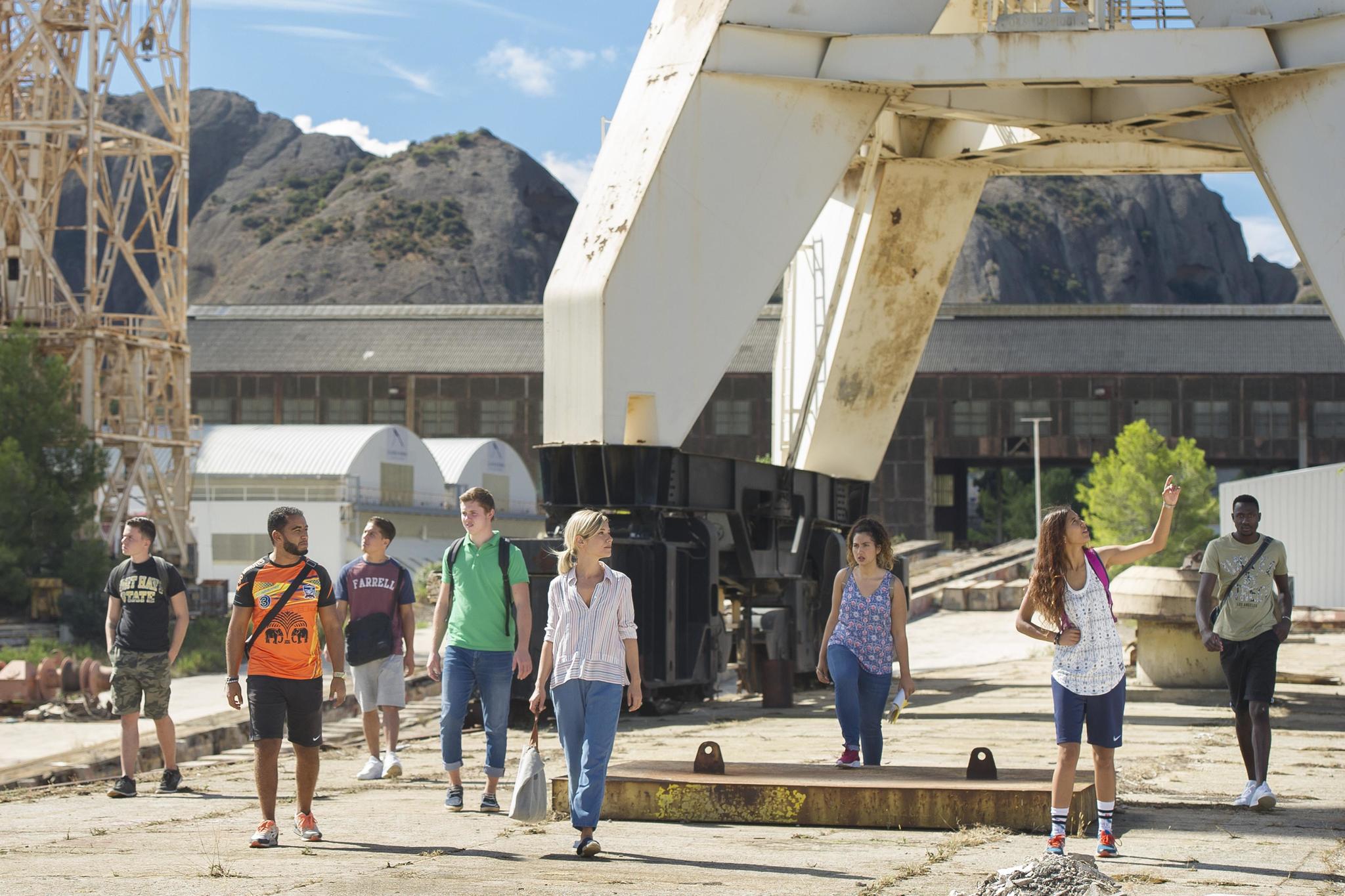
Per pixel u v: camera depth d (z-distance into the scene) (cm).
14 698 2198
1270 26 1709
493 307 10162
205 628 4447
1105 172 2456
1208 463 8888
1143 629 2141
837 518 2433
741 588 2252
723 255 1848
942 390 8900
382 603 1296
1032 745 1448
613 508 1812
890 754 1375
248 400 9538
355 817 1008
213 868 761
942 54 1834
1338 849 827
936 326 9219
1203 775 1205
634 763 1058
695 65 1852
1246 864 774
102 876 760
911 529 8869
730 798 945
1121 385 8756
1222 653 1025
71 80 5512
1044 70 1786
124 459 5706
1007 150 2244
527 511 8850
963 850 823
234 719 1848
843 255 2388
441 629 1048
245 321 10094
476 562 1021
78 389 5506
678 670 1906
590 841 816
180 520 5875
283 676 878
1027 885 659
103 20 5553
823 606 2355
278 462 6994
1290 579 1025
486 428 9388
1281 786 1129
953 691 2247
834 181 1897
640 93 1912
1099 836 805
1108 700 793
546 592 1770
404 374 9419
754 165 1859
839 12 1870
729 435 9031
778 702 2003
